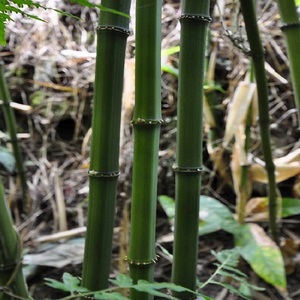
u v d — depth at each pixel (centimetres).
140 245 87
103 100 85
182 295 91
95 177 86
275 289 120
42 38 176
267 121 111
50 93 173
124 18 84
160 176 145
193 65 87
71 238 134
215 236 134
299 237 131
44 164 163
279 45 160
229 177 142
